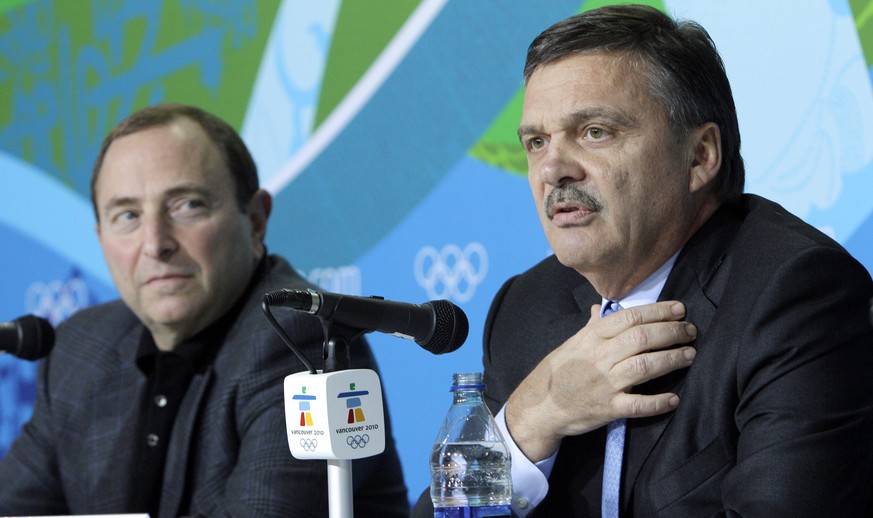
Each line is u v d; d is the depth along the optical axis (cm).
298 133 813
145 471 570
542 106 420
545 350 471
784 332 380
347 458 346
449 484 407
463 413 414
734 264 413
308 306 349
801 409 371
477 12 696
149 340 599
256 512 506
